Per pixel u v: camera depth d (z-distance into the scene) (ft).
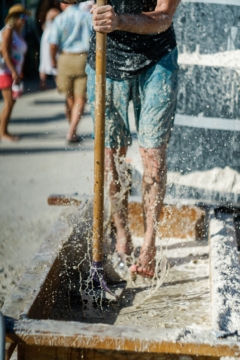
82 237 12.91
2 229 17.87
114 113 12.53
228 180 15.40
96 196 10.94
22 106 41.98
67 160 26.61
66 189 22.07
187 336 7.80
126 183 13.15
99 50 10.46
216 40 14.98
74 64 29.45
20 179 23.62
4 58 30.25
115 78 12.10
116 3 11.96
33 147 29.45
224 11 14.84
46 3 36.91
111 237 14.23
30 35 51.01
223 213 14.08
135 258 13.23
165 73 11.89
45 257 10.74
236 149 15.29
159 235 13.42
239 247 14.12
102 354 8.05
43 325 8.05
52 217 19.10
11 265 14.99
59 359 8.11
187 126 15.43
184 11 15.02
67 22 29.40
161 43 11.89
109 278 12.25
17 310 8.57
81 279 12.07
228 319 8.46
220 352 7.66
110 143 12.75
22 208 20.01
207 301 11.38
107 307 11.26
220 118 15.25
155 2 12.22
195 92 15.24
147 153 12.26
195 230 14.60
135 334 7.86
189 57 15.12
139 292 11.94
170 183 15.69
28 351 8.13
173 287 12.12
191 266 13.14
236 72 14.96
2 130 31.07
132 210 14.69
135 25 10.93
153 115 12.00
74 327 8.01
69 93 30.14
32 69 52.75
